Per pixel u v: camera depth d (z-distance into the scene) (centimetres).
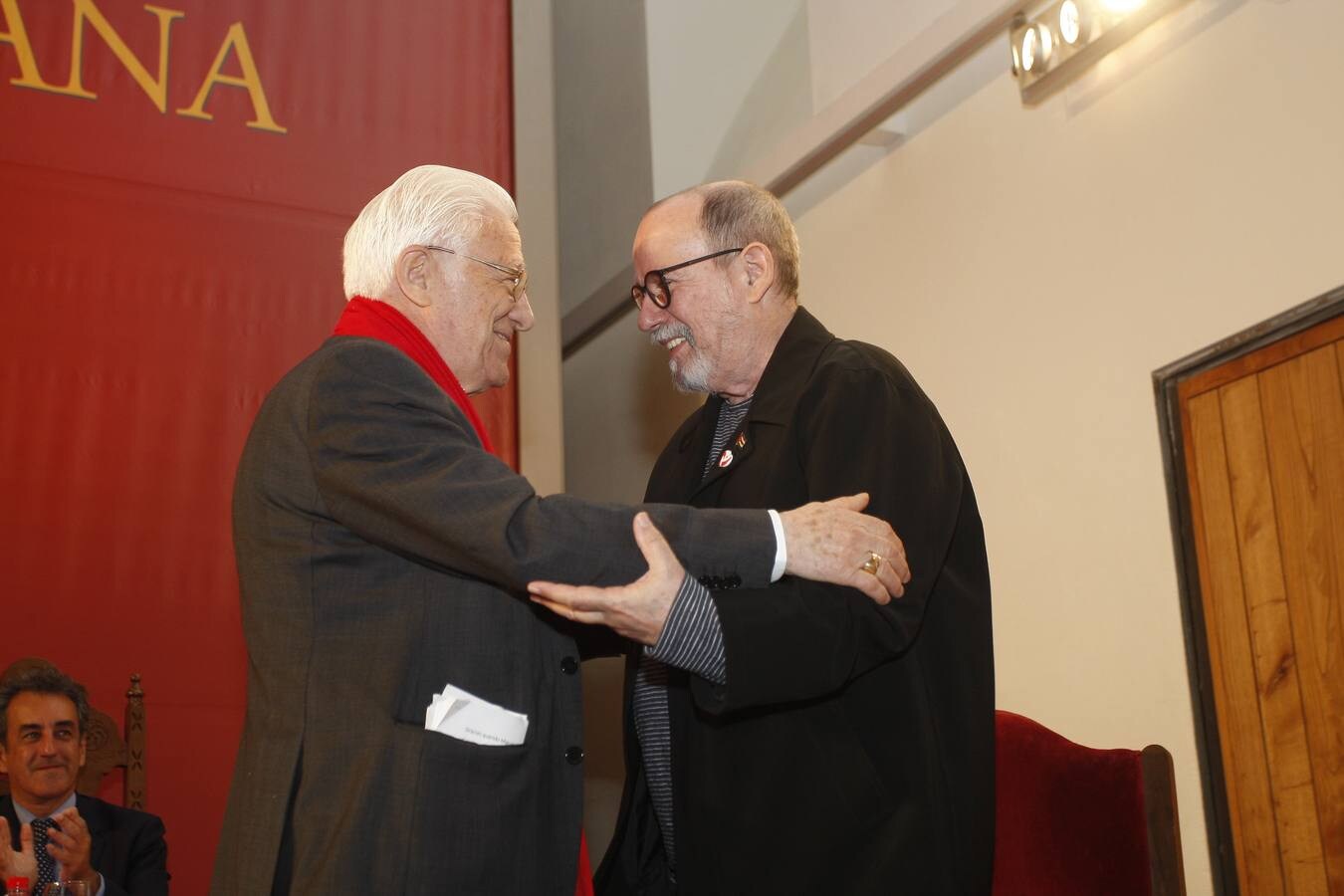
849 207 542
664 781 226
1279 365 357
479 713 179
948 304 482
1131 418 402
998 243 462
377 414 187
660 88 671
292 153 507
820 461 209
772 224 245
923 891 191
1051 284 436
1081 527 417
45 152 471
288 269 495
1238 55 376
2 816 330
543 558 175
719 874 203
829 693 193
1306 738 344
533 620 191
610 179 703
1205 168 384
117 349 466
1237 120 374
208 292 482
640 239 247
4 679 357
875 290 521
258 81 507
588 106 730
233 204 493
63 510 447
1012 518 443
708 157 668
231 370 479
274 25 514
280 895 173
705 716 210
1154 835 254
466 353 214
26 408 450
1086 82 430
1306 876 341
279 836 174
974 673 211
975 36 466
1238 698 364
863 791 198
